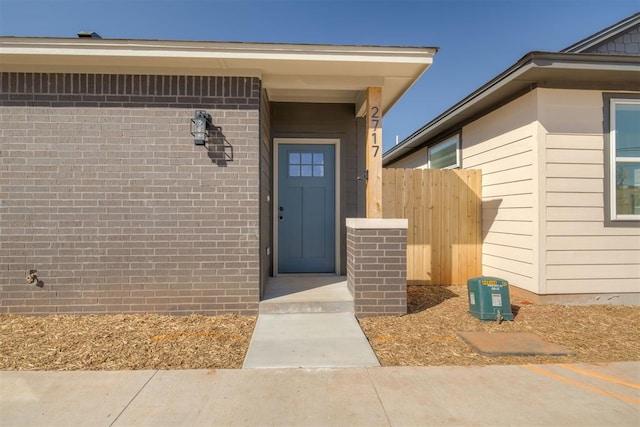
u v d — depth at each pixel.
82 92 4.53
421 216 6.52
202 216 4.61
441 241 6.54
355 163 6.37
